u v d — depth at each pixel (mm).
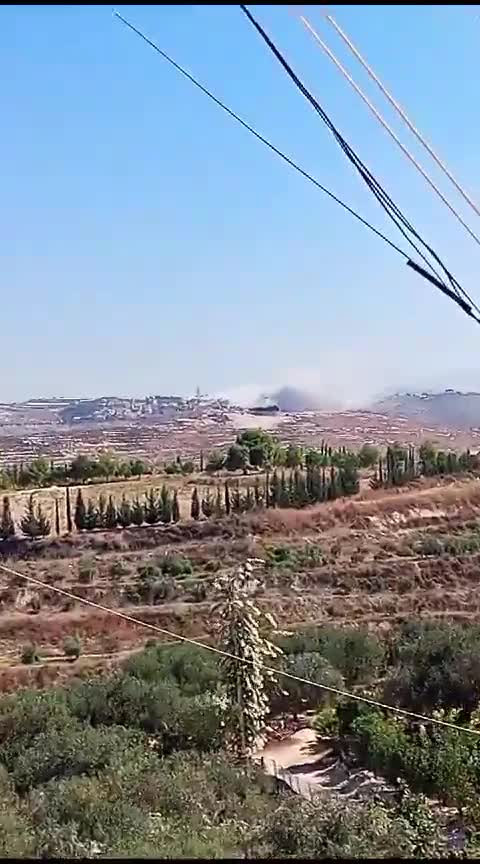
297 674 30094
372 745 23438
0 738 25547
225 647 25953
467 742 21953
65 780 19891
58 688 31719
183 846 15141
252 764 23234
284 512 60094
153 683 29047
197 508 59906
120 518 57906
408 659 29672
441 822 17594
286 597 45625
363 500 62688
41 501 66000
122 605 46188
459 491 64875
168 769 20828
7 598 46469
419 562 51125
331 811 15711
